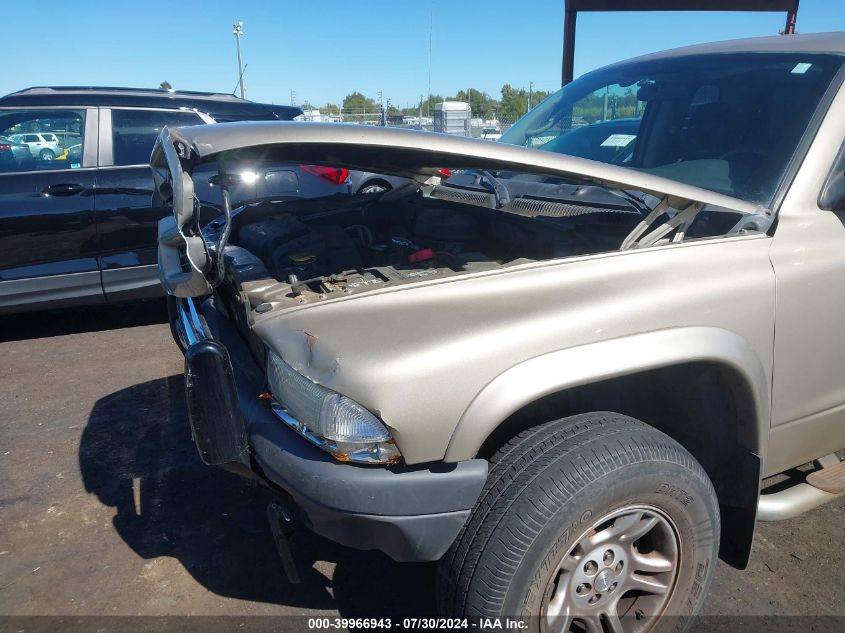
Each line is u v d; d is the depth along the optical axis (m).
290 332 1.75
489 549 1.64
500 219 2.67
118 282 5.00
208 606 2.31
